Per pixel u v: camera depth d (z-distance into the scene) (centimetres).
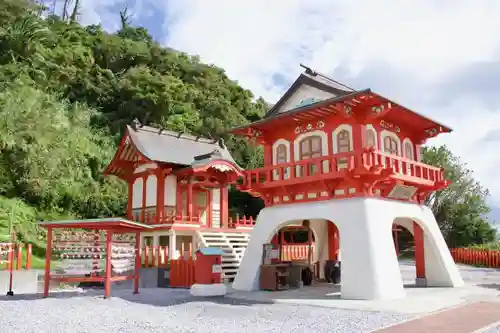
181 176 2741
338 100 1609
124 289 2034
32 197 3073
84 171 3522
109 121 4628
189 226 2580
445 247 2027
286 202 1922
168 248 2488
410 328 1053
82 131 3831
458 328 1045
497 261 3575
